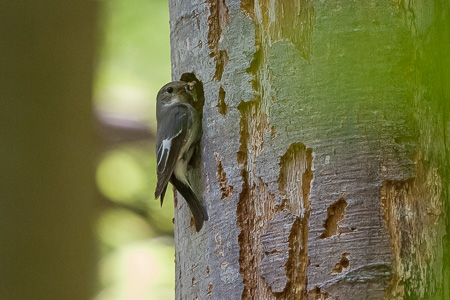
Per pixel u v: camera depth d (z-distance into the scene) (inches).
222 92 390.6
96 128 824.3
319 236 347.6
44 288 750.5
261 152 367.6
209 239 384.2
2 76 758.5
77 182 776.3
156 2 804.6
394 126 351.6
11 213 749.3
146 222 838.5
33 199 755.4
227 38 387.2
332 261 343.9
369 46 354.9
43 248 754.2
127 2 800.3
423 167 353.1
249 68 378.6
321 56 358.9
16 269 745.6
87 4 791.7
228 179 378.6
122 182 839.7
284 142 361.4
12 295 742.5
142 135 852.6
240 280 365.7
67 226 765.9
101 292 802.2
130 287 808.9
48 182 761.6
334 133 353.7
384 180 348.5
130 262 816.9
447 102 342.6
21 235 749.3
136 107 846.5
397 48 355.3
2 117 755.4
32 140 761.0
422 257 346.0
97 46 802.2
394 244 344.5
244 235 370.3
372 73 354.0
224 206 378.3
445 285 351.9
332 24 358.9
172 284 812.6
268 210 362.0
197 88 446.9
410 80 354.9
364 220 345.1
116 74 831.1
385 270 340.2
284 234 354.9
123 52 814.5
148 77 833.5
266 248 358.6
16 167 753.6
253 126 375.6
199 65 405.7
